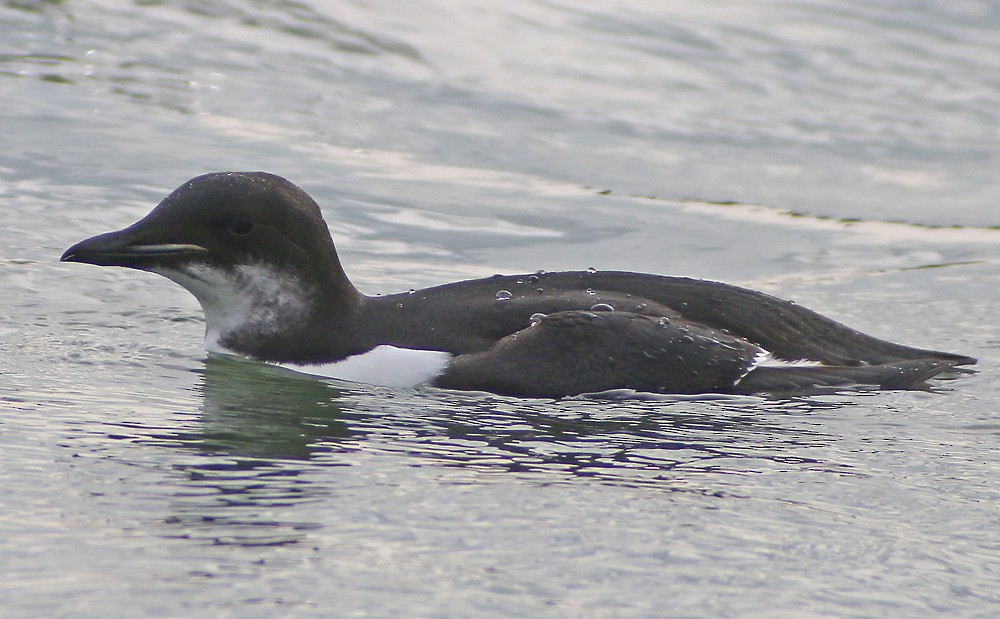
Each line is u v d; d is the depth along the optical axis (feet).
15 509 23.29
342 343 34.76
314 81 60.85
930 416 32.35
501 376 33.12
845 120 61.21
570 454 28.50
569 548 22.98
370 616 20.02
